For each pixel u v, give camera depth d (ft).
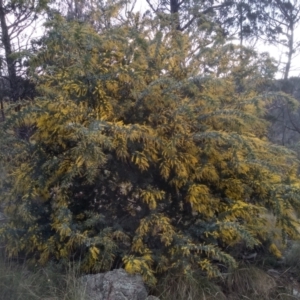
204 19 23.52
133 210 18.39
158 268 16.88
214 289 16.71
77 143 16.80
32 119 17.52
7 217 20.10
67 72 17.95
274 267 19.40
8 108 18.86
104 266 16.57
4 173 19.48
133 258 16.06
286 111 38.17
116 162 17.78
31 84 29.76
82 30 17.63
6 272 16.35
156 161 17.48
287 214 18.22
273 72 22.18
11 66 30.42
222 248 18.52
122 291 15.30
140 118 18.17
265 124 20.45
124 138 16.44
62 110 17.06
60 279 16.43
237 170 18.10
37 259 18.03
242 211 17.52
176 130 17.72
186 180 17.60
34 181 17.85
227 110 17.90
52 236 17.30
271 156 19.48
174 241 16.93
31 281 16.25
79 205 18.39
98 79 17.60
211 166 17.78
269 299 17.29
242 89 21.80
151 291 16.58
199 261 16.71
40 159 18.29
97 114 17.10
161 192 17.38
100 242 16.08
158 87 17.61
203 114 18.29
